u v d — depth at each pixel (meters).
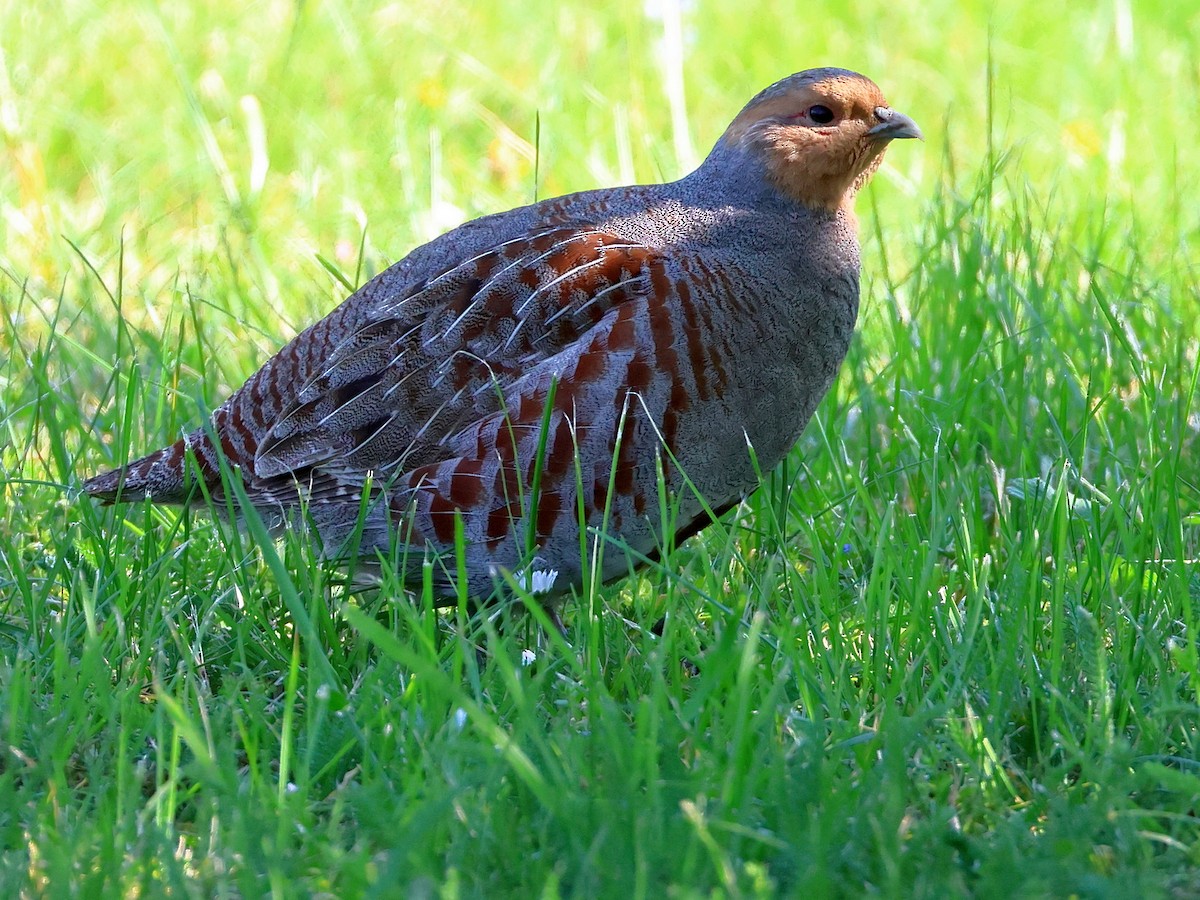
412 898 5.42
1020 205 15.41
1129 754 6.60
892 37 21.38
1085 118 18.42
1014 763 7.14
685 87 19.39
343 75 18.75
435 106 17.20
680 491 8.38
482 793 6.22
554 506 8.23
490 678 7.46
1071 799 6.50
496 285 8.40
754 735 6.63
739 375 8.53
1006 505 9.54
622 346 8.19
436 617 8.02
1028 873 5.70
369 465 8.44
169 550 8.86
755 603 8.61
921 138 9.02
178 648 8.09
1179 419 10.18
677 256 8.49
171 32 19.44
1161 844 6.22
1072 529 9.02
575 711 7.41
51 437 10.01
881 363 12.52
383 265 14.05
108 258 14.73
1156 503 8.95
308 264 14.30
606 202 8.90
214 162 15.20
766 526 9.47
